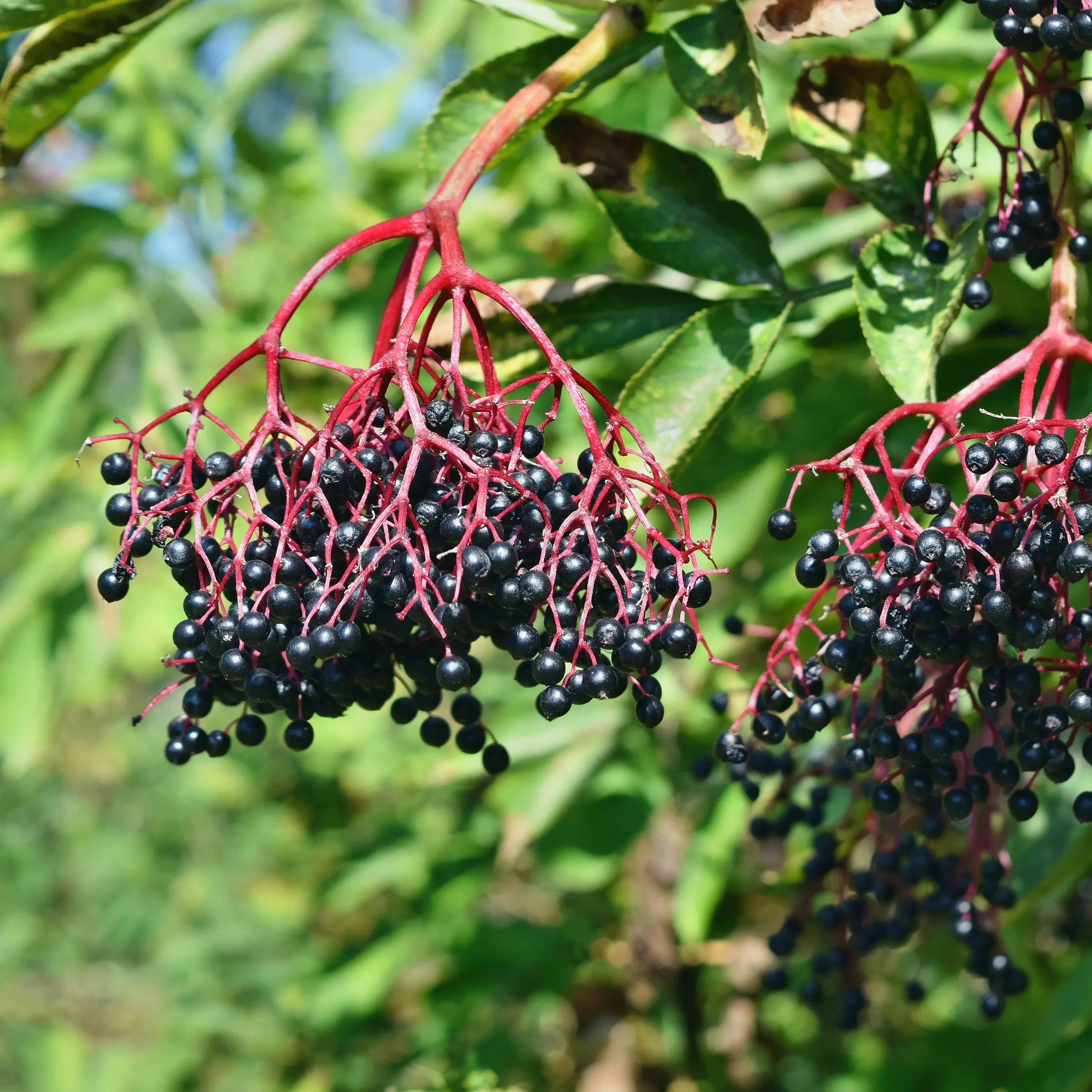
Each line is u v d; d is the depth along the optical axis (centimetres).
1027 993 88
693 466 83
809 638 76
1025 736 58
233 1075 156
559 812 93
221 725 145
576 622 57
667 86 92
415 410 57
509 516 57
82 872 214
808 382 82
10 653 103
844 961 69
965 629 57
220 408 104
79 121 111
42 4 66
